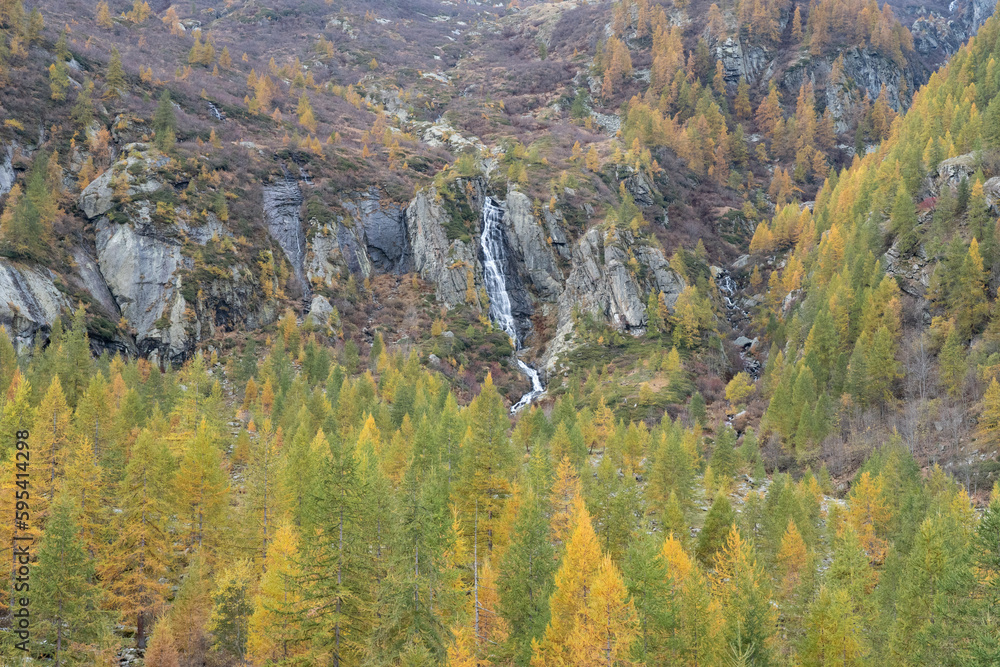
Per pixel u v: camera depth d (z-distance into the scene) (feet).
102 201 433.89
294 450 185.57
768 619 120.98
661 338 467.93
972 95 495.00
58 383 194.08
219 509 161.17
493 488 154.81
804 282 468.34
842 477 280.31
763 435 336.70
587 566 120.16
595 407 380.17
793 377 345.10
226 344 420.36
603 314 492.13
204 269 434.30
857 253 398.62
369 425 233.76
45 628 106.32
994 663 95.55
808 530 185.06
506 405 428.56
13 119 444.55
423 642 104.01
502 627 128.47
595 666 107.24
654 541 128.36
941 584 116.47
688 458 230.68
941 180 408.67
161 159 474.08
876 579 162.61
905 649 120.26
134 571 140.36
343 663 105.50
